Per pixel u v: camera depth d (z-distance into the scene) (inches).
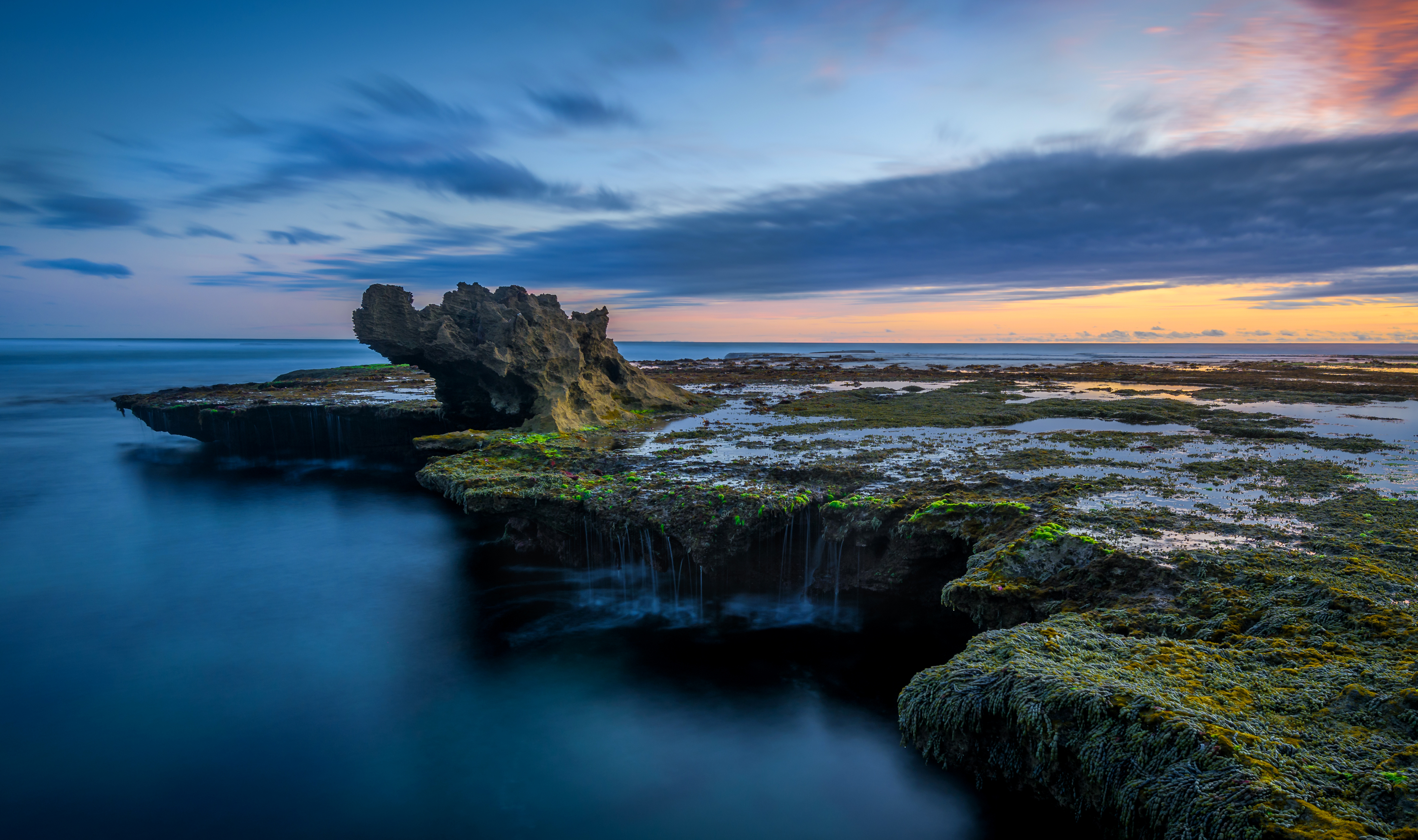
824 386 2215.8
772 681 647.8
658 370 3248.0
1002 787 375.6
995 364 3801.7
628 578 793.6
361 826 503.8
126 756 583.2
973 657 402.3
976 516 639.8
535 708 631.8
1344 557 500.4
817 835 477.4
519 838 490.6
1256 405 1521.9
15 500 1357.0
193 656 748.6
